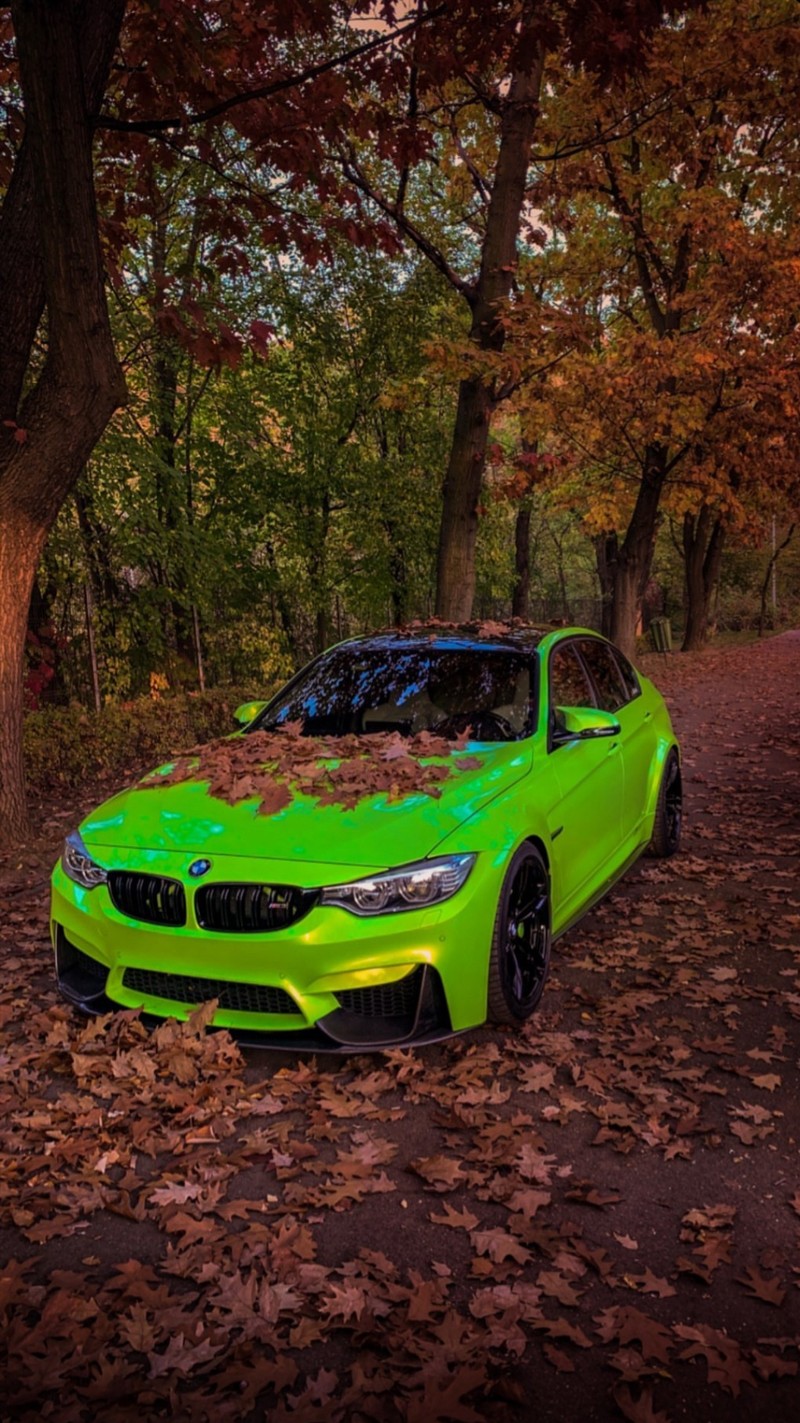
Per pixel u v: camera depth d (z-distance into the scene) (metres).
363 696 5.14
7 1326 2.36
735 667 25.59
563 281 18.02
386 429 18.89
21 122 7.20
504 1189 2.94
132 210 7.91
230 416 16.05
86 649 13.22
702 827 7.73
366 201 13.73
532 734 4.69
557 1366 2.28
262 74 7.25
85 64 6.29
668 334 15.12
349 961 3.50
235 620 16.69
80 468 7.04
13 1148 3.22
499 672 5.12
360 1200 2.91
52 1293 2.51
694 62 13.88
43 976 4.88
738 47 13.66
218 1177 3.01
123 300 12.68
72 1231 2.79
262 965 3.53
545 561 53.59
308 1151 3.15
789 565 59.56
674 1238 2.75
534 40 6.26
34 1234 2.75
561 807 4.52
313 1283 2.53
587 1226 2.79
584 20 6.06
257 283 15.71
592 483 21.38
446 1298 2.50
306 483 17.42
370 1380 2.21
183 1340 2.34
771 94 14.90
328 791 4.07
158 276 6.42
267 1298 2.47
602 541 31.94
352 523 18.19
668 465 17.67
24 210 6.84
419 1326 2.39
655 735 6.46
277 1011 3.63
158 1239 2.75
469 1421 2.09
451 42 6.84
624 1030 4.07
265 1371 2.24
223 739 5.12
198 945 3.60
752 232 15.29
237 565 17.25
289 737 4.79
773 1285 2.53
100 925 3.81
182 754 4.90
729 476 18.08
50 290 6.32
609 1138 3.26
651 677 22.75
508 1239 2.71
